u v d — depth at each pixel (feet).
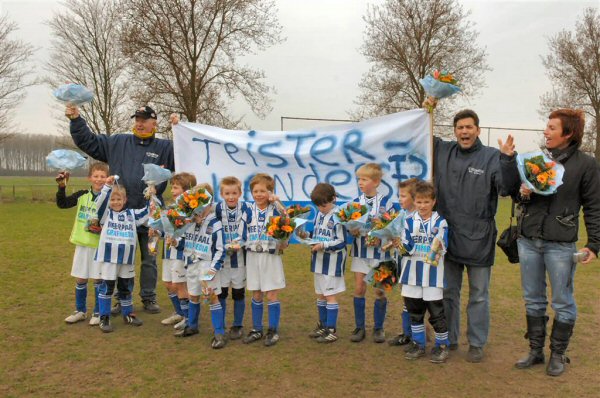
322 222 17.28
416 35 81.66
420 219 15.53
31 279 26.84
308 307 22.15
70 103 19.26
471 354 15.58
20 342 16.94
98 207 18.30
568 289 14.40
